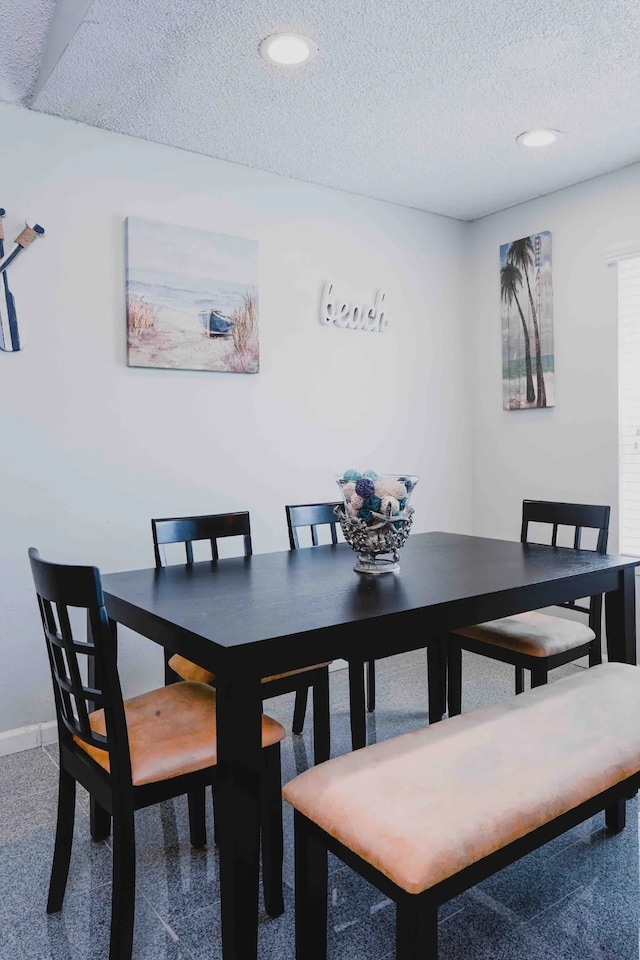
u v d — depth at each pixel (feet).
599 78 7.65
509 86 7.80
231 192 9.86
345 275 11.20
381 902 5.29
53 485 8.41
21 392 8.15
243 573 6.52
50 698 8.41
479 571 6.34
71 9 6.54
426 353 12.39
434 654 7.40
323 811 3.90
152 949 4.74
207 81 7.55
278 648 4.26
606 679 5.70
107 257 8.74
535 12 6.38
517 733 4.69
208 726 4.94
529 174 10.53
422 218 12.26
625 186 10.28
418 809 3.77
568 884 5.43
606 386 10.70
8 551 8.11
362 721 7.13
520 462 12.19
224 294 9.66
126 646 9.11
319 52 7.00
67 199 8.41
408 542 8.35
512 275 12.09
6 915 5.12
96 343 8.68
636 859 5.76
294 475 10.67
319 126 8.76
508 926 4.94
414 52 7.04
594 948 4.71
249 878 4.20
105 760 4.58
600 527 7.67
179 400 9.41
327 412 11.05
